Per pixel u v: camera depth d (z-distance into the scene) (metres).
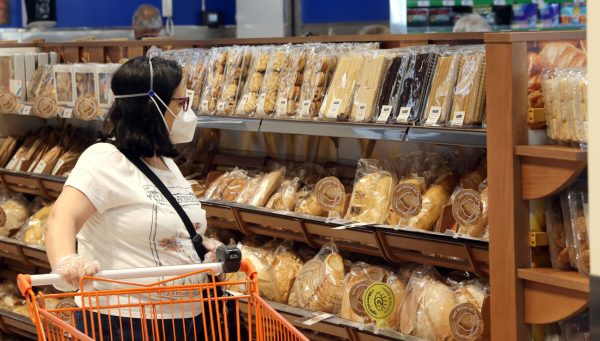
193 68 4.35
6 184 5.29
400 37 3.68
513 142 2.79
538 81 2.85
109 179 2.62
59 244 2.46
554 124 2.77
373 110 3.44
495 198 2.87
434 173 3.52
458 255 3.13
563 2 7.00
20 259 5.09
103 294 2.39
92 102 4.75
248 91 4.02
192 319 2.62
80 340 2.17
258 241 4.23
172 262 2.70
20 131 5.55
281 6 6.89
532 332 2.91
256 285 2.50
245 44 4.34
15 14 7.33
